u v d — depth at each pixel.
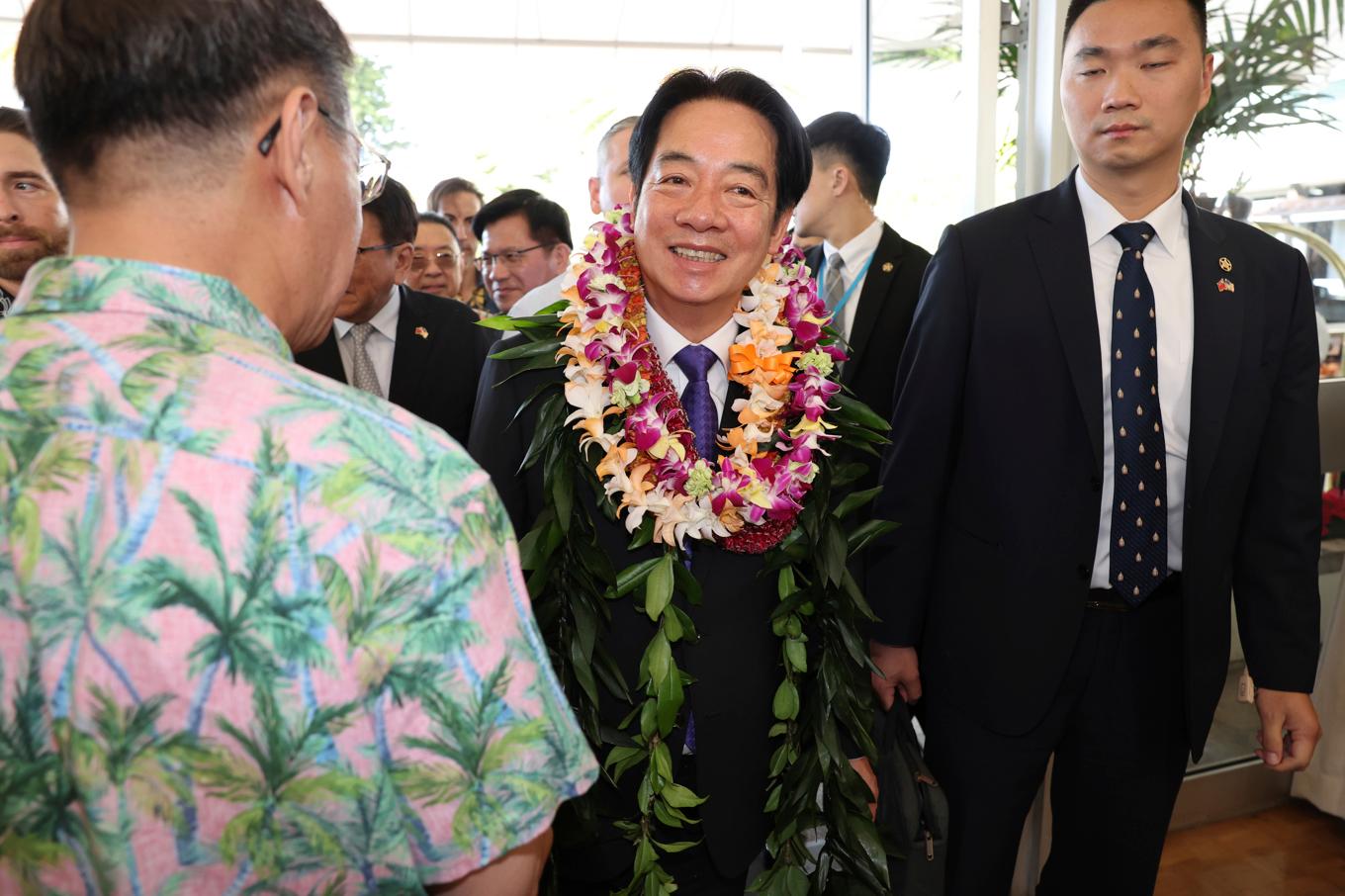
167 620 0.49
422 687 0.53
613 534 1.22
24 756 0.50
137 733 0.49
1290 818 2.54
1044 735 1.56
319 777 0.51
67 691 0.49
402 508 0.53
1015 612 1.51
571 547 1.17
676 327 1.26
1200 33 1.44
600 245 1.23
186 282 0.56
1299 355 1.54
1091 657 1.55
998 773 1.57
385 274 2.00
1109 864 1.62
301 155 0.61
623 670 1.21
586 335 1.18
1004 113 2.26
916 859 1.57
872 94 3.05
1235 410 1.49
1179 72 1.42
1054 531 1.50
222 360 0.54
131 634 0.49
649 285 1.25
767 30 5.34
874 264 2.38
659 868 1.18
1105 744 1.57
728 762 1.20
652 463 1.17
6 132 1.69
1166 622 1.55
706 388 1.25
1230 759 2.55
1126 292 1.50
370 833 0.53
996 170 2.24
